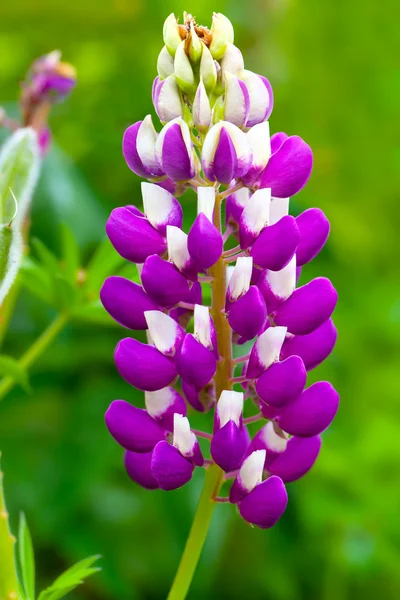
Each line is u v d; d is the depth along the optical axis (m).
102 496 0.71
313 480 0.74
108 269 0.61
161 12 0.88
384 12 0.98
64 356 0.71
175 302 0.50
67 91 0.61
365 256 0.96
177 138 0.49
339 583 0.73
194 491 0.69
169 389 0.51
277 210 0.50
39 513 0.68
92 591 0.72
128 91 0.87
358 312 0.84
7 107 0.74
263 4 0.96
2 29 0.85
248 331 0.49
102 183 0.83
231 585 0.72
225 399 0.49
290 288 0.50
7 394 0.71
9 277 0.50
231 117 0.49
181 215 0.50
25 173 0.53
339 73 0.98
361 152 0.98
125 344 0.50
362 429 0.79
